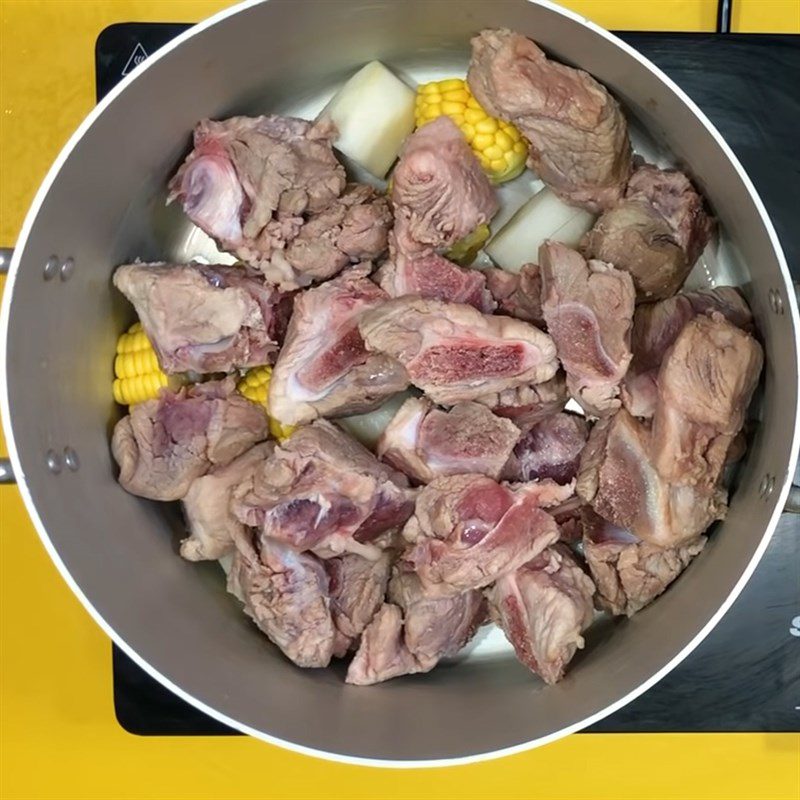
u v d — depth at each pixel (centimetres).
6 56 50
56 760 52
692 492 41
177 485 44
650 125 44
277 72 44
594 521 44
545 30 40
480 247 47
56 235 39
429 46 45
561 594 41
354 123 45
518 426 46
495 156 44
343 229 43
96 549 41
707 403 40
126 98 38
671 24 48
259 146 43
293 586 43
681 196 43
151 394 45
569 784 50
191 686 39
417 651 44
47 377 39
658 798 50
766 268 40
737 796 50
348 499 43
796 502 39
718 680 46
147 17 49
